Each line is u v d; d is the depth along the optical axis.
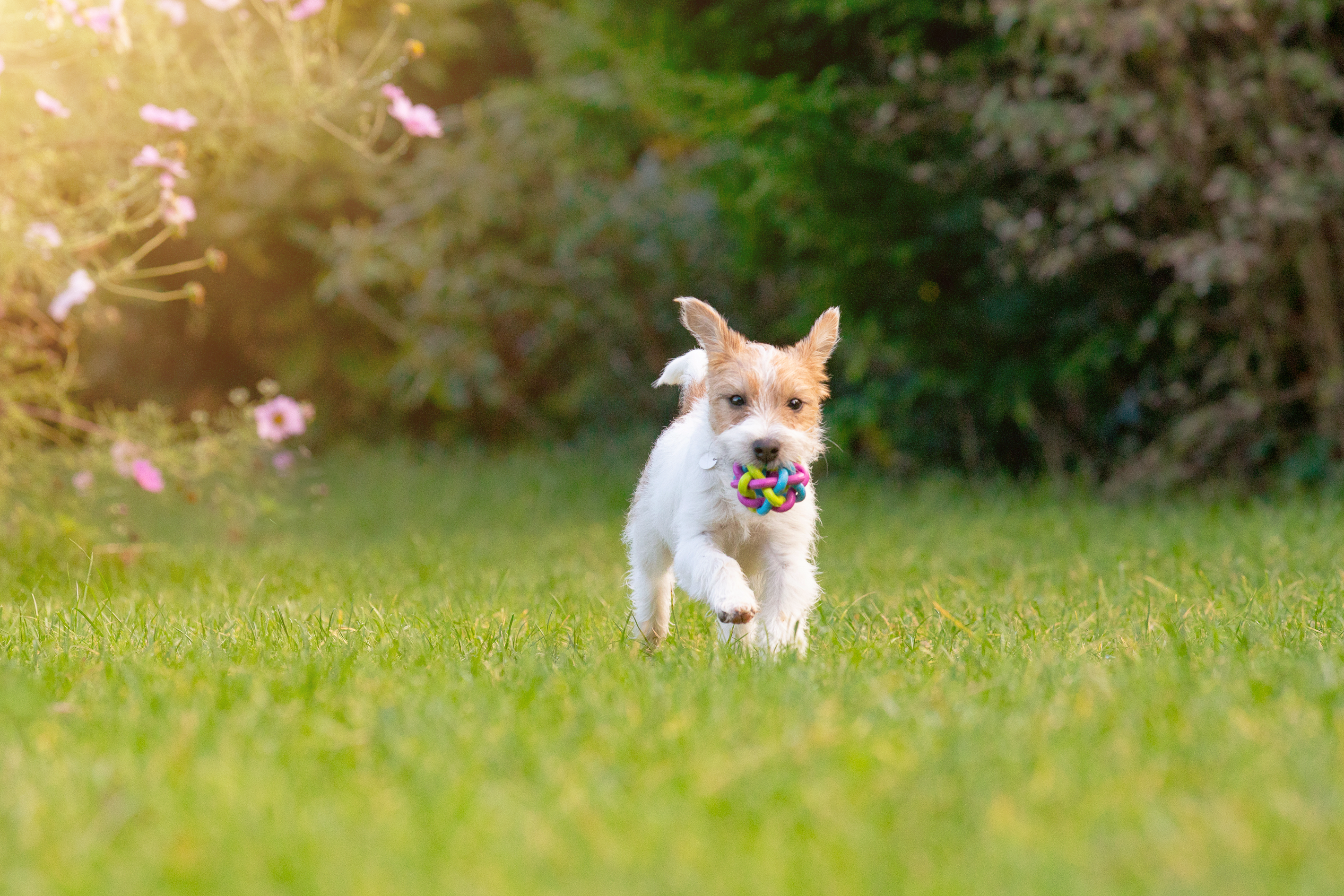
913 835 3.22
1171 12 10.49
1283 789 3.41
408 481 15.65
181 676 4.81
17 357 8.80
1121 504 12.36
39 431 8.89
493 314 18.16
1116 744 3.78
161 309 18.39
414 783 3.59
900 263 13.30
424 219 18.00
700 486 5.79
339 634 5.90
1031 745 3.84
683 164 17.58
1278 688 4.43
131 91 8.30
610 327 18.08
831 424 14.20
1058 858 3.03
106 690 4.67
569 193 17.52
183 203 7.68
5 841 3.24
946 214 13.29
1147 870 2.99
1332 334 11.68
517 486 15.26
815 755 3.75
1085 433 14.11
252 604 7.20
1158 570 7.93
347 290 17.33
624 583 7.84
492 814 3.37
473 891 2.93
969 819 3.30
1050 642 5.57
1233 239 10.80
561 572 8.89
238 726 4.12
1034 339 13.91
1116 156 11.50
